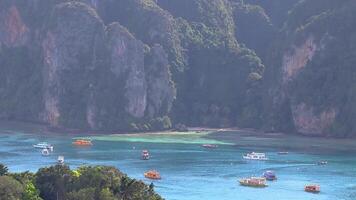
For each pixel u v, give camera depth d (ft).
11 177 495.00
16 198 465.88
